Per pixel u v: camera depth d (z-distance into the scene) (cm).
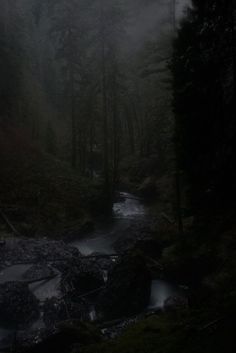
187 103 1046
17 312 1486
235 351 625
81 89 4075
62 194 3164
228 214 1098
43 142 5228
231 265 1409
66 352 1118
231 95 1019
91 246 2514
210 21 1015
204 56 1029
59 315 1497
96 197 3238
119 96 3869
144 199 3744
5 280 1769
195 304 1002
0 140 3500
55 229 2700
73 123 4097
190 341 716
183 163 1081
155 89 3092
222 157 1014
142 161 4538
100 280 1767
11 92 4338
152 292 1797
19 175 3148
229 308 808
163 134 2514
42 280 1783
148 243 2225
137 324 911
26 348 1170
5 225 2545
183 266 1900
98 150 5291
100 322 1469
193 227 1255
